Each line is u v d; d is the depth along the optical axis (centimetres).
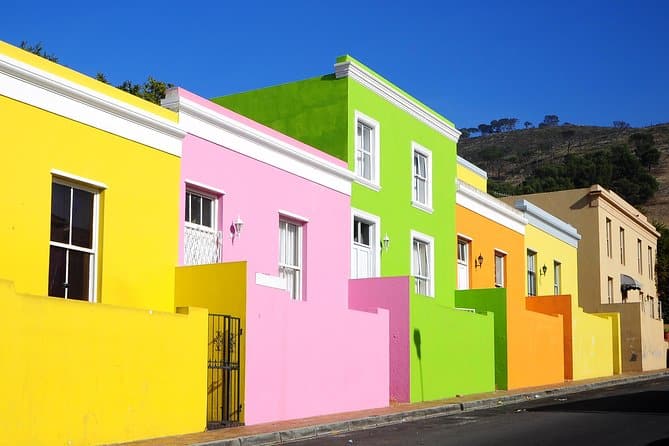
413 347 1811
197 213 1503
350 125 1952
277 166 1684
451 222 2370
